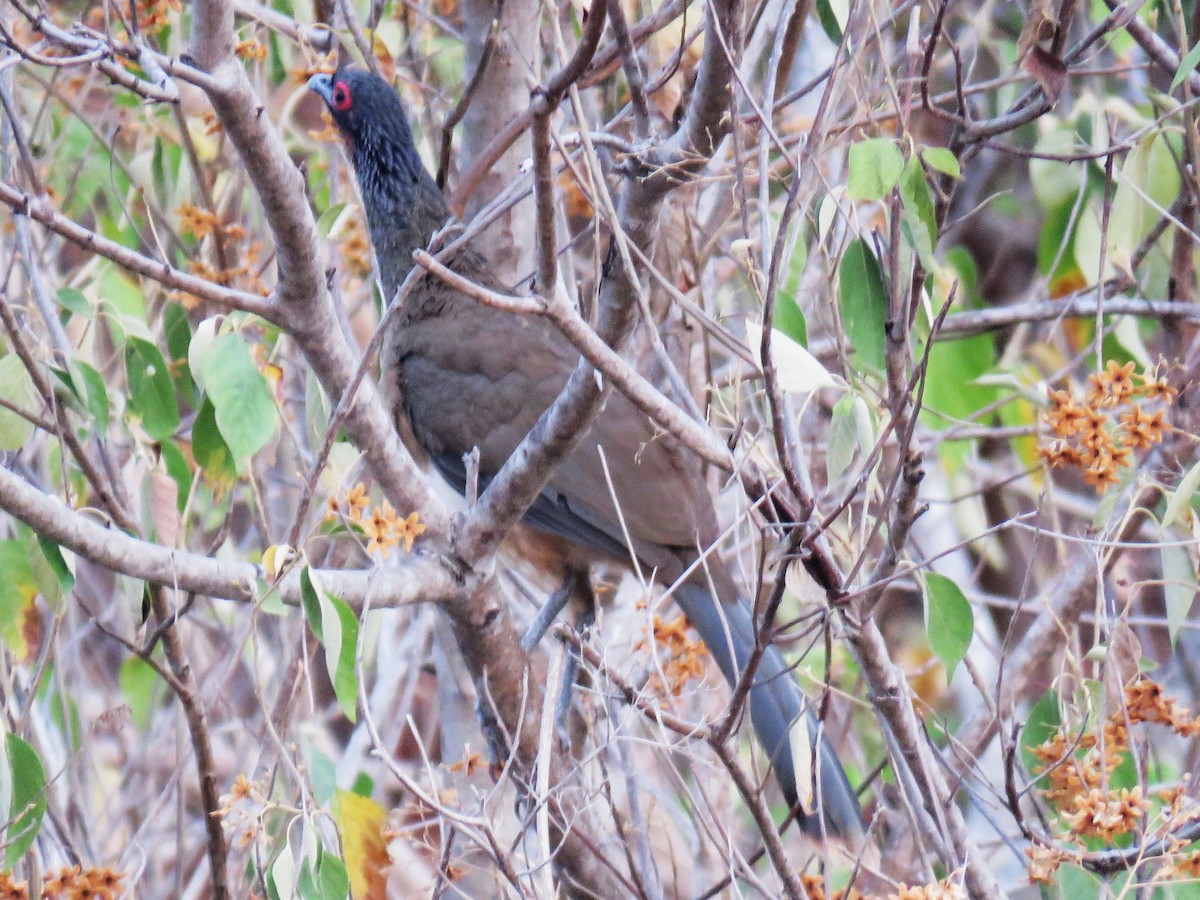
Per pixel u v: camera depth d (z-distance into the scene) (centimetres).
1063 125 1210
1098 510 884
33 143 1138
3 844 814
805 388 766
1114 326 1153
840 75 812
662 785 1175
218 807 889
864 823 1023
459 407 1180
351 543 1155
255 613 802
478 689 967
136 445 1001
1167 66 969
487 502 901
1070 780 820
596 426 1104
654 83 880
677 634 967
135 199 1259
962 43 1313
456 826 777
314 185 1359
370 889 873
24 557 877
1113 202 964
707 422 857
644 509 1093
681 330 1073
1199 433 1032
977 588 1366
